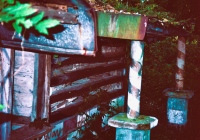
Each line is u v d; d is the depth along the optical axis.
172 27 6.90
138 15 4.01
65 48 2.52
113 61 7.82
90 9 2.51
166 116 9.88
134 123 4.83
